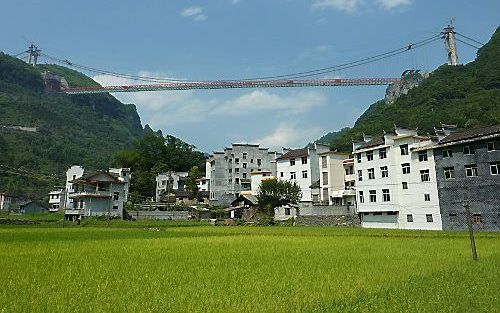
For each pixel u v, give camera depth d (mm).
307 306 11539
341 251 25562
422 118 107812
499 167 51188
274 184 81312
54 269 17875
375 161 67188
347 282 14984
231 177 111250
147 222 71625
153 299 12281
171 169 144625
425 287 13703
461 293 12633
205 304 11734
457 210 55031
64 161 150500
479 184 52906
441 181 57500
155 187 128625
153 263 19953
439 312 10648
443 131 60688
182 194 117375
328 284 14609
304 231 48469
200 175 132375
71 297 12484
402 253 24266
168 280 15336
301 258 21953
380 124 118438
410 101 129375
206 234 43594
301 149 94250
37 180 127625
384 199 64938
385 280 15305
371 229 54375
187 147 156875
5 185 116688
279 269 18031
